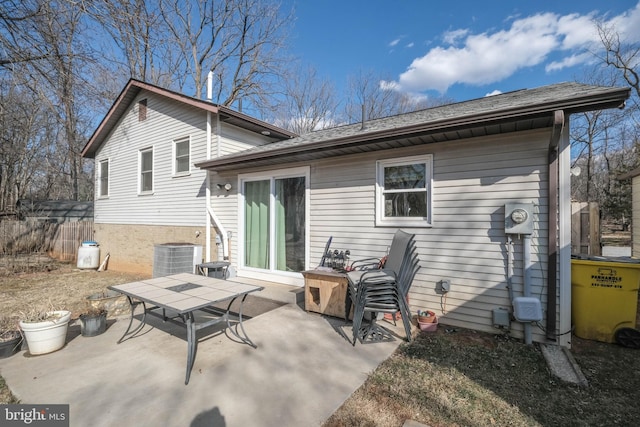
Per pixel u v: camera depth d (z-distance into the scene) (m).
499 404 2.43
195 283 3.80
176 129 7.79
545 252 3.59
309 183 5.59
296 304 5.02
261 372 2.86
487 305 3.91
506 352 3.34
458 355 3.26
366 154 4.93
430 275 4.30
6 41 5.63
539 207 3.62
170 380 2.72
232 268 6.49
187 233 7.50
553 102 2.99
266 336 3.69
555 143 3.29
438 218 4.26
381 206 4.82
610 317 3.55
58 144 14.63
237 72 17.45
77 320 4.41
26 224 10.90
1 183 13.09
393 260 4.05
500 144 3.84
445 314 4.18
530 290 3.65
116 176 9.59
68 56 6.34
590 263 3.63
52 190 19.33
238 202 6.66
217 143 6.99
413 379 2.77
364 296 3.56
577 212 5.45
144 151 8.70
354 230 5.05
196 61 16.75
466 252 4.05
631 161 16.53
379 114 20.89
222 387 2.61
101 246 10.09
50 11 5.68
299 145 4.83
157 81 15.23
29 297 5.96
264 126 7.54
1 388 2.61
